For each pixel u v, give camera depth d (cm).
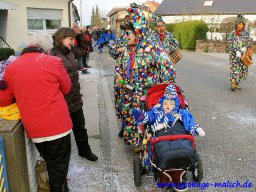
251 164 470
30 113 305
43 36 328
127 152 503
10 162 300
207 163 469
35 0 1648
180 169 343
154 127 376
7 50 1252
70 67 407
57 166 329
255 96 902
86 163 462
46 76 306
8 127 296
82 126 451
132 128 461
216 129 618
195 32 2556
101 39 2309
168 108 383
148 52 430
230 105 797
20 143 315
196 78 1195
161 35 640
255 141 559
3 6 1354
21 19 1625
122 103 464
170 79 436
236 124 649
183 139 359
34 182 350
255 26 3017
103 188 397
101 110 749
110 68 1460
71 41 407
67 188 376
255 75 1280
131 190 394
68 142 332
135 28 428
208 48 2409
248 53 938
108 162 468
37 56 311
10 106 321
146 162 385
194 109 757
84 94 905
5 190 297
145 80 440
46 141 315
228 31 2812
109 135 579
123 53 468
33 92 302
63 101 323
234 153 507
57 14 1748
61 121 316
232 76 963
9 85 310
